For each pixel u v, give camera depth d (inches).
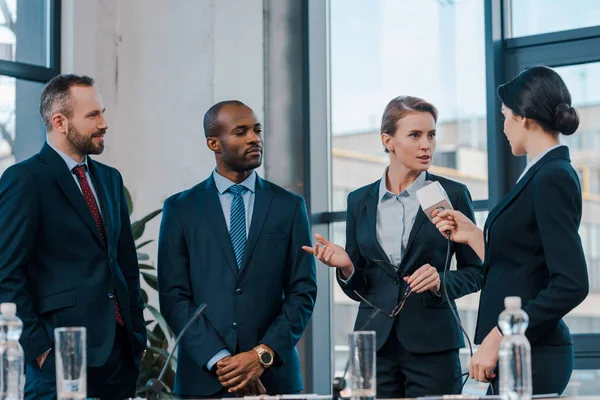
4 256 137.9
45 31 234.2
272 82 225.6
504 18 207.6
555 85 121.0
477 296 205.8
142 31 239.6
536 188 118.3
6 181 142.0
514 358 95.7
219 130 154.5
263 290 149.9
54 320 139.4
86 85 148.6
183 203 155.7
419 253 146.0
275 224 153.2
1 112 224.2
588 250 195.6
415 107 149.1
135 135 238.5
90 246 143.6
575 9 200.1
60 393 97.3
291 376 147.7
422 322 143.9
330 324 224.8
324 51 230.7
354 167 225.8
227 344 146.6
